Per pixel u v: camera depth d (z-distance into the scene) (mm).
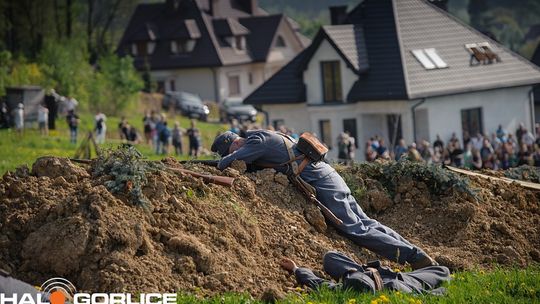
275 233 19672
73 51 122000
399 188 22906
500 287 18562
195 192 19484
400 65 85750
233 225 19078
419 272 18984
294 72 89688
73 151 66812
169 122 106562
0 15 143250
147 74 136125
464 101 87438
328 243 20125
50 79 108438
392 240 20156
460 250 21453
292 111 89625
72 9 149000
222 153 21797
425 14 90500
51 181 18938
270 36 148125
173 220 18453
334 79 87062
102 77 114188
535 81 91438
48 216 17906
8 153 63125
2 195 18641
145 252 17609
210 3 150375
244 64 146000
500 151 68562
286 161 20875
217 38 145750
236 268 18125
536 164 65062
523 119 91812
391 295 17250
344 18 97688
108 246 17359
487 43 92062
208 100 144125
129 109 115188
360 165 23625
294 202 20672
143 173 18859
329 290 17703
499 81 89250
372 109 85938
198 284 17516
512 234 22000
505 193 23578
